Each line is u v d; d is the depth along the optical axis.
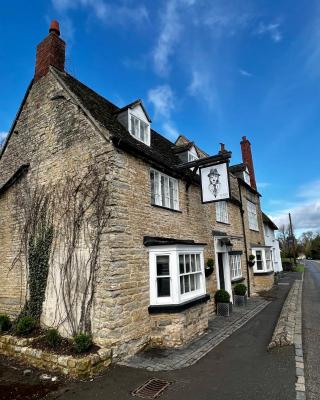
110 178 7.73
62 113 9.34
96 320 7.23
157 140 13.28
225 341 8.35
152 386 5.54
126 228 7.83
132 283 7.73
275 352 6.97
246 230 19.02
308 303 13.49
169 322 8.12
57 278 8.38
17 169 10.31
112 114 10.42
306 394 4.88
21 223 9.95
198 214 12.30
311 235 107.12
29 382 5.87
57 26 10.88
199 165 10.79
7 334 8.13
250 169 23.58
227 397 4.97
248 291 17.28
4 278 10.16
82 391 5.41
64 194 8.70
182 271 9.04
